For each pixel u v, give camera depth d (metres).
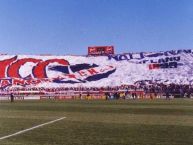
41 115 39.97
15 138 22.23
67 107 55.75
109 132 25.14
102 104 65.25
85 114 41.31
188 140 21.47
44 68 126.81
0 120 34.03
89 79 124.44
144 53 125.38
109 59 126.69
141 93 113.75
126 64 124.94
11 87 123.38
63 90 121.50
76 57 128.62
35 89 122.69
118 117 37.09
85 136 23.17
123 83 121.31
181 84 115.81
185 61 121.38
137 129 26.81
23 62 127.25
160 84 117.94
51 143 20.39
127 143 20.44
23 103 72.50
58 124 30.45
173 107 53.97
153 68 122.50
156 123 30.94
